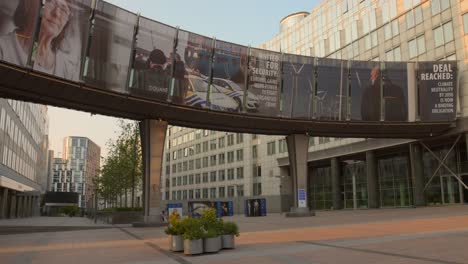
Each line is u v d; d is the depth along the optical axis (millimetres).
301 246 13750
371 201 55406
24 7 22844
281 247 13711
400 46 52406
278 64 37031
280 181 75938
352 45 60938
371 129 41250
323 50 67375
